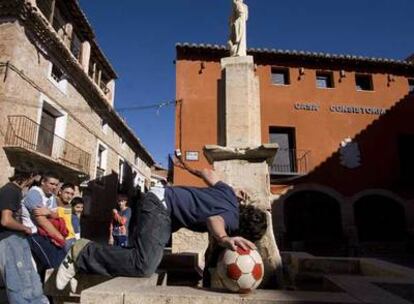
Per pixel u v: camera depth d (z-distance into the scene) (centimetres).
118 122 2238
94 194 1897
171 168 1672
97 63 2147
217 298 201
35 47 1266
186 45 1744
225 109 489
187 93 1722
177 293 207
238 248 222
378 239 1745
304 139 1797
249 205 390
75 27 1758
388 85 1920
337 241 1661
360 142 1822
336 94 1875
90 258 261
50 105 1380
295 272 434
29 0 1234
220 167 415
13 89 1138
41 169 1294
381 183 1781
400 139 1905
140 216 266
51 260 373
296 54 1850
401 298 203
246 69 498
